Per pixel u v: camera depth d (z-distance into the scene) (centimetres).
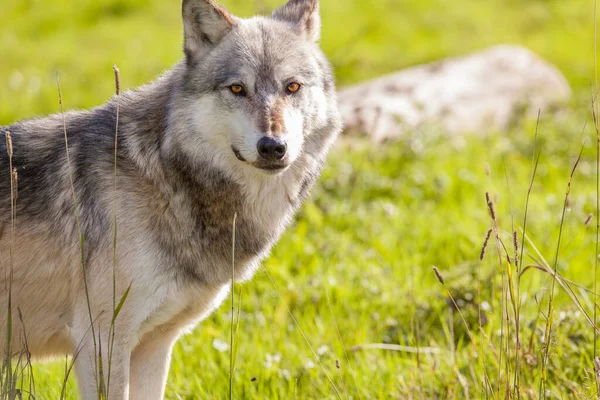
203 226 836
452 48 3070
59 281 830
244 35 871
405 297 1196
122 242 796
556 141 1903
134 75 2659
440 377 968
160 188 816
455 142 1931
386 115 1938
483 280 1146
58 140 848
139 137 828
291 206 906
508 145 1914
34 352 874
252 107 835
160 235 811
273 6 2936
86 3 3472
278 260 1339
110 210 804
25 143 846
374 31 3209
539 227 1406
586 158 1836
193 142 830
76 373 809
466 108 2130
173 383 1006
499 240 779
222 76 844
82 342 802
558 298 1140
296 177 893
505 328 1012
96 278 799
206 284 847
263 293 1245
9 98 2394
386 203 1572
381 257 1368
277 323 1148
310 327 1141
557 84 2378
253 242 877
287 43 884
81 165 825
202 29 866
